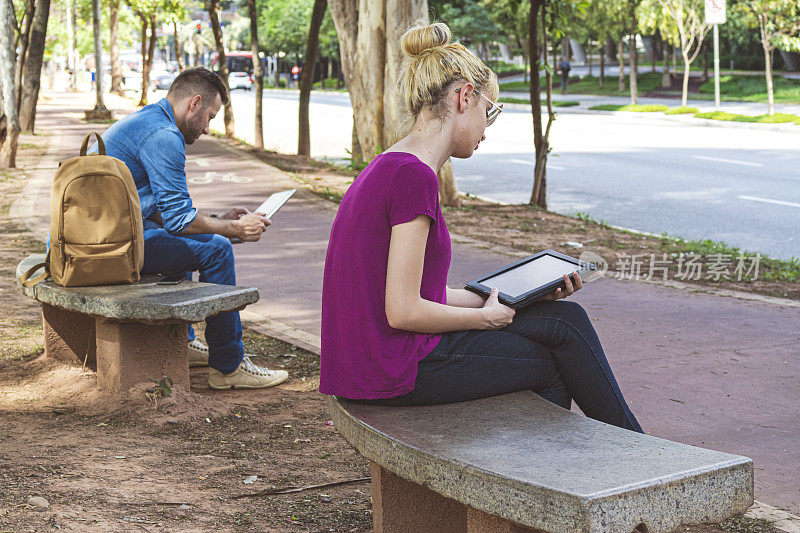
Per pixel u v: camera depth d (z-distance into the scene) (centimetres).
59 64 9494
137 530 293
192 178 1622
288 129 3109
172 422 431
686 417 494
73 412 445
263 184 1542
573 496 205
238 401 485
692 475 218
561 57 7750
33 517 294
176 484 351
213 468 377
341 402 285
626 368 585
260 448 410
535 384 292
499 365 284
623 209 1434
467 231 1163
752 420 489
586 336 293
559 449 238
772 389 541
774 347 634
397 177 270
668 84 5209
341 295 277
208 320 503
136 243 463
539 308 298
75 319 514
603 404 295
